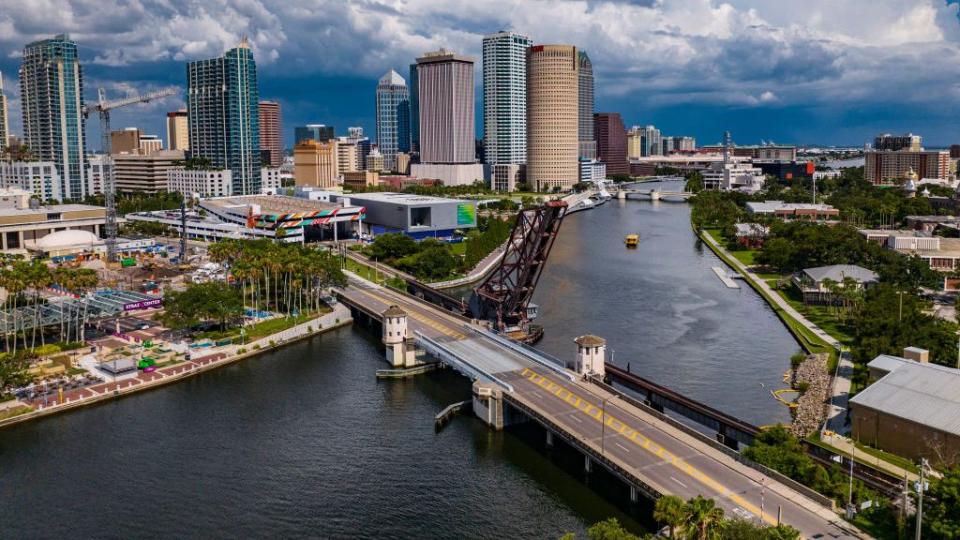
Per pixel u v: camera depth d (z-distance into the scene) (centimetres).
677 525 11550
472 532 14662
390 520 15125
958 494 12138
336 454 18050
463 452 18138
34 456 17900
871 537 12612
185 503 15788
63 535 14638
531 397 19388
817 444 17350
